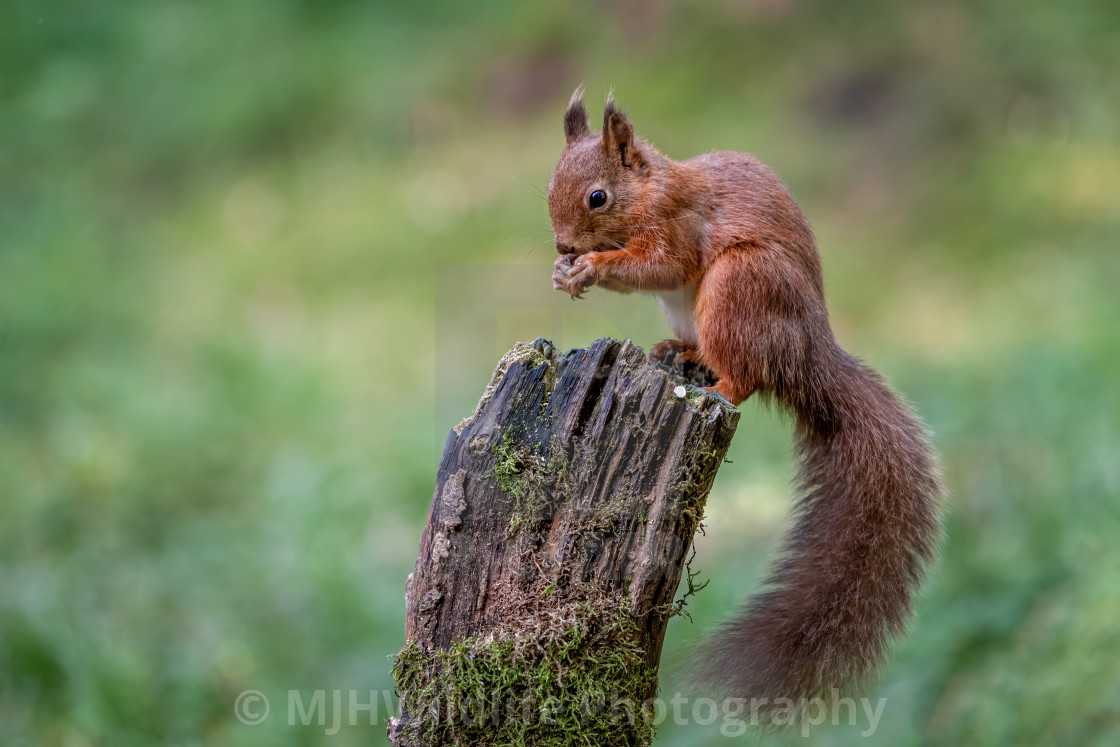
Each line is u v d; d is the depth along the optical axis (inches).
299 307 717.9
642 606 188.2
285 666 389.7
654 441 189.2
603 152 272.2
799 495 263.0
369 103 883.4
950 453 446.6
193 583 432.1
